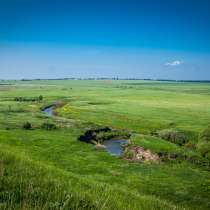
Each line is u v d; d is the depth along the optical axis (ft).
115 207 38.24
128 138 258.78
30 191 34.55
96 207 34.99
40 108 455.63
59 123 291.79
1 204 30.22
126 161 183.42
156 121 334.44
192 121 338.54
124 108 453.17
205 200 126.41
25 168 43.86
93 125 294.25
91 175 152.25
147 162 185.37
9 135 226.79
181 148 212.23
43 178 41.09
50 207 31.83
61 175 54.03
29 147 198.39
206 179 153.69
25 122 283.59
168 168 172.14
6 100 569.23
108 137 257.34
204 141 222.89
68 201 33.81
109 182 142.00
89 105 491.31
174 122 330.34
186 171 167.12
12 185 35.68
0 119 301.84
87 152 196.95
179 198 127.24
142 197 67.15
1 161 43.86
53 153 188.75
